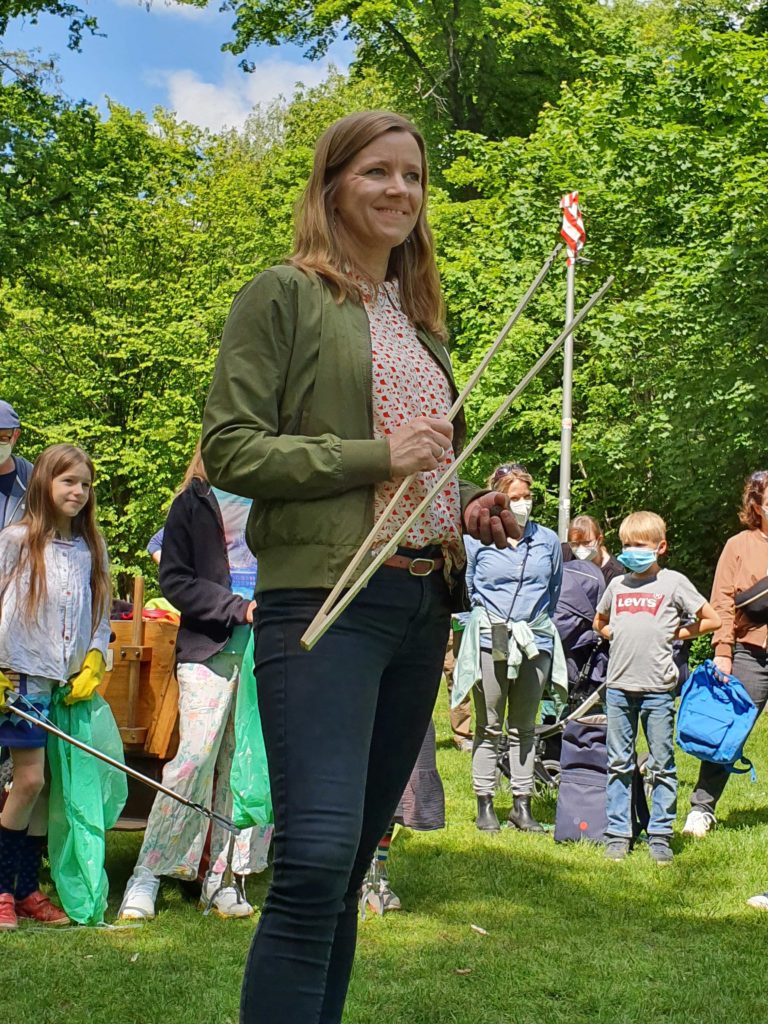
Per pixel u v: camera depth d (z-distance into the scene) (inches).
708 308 686.5
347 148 94.9
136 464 868.0
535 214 767.1
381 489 89.7
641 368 729.0
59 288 868.0
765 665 268.5
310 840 82.7
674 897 205.5
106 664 189.5
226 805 190.7
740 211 662.5
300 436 87.3
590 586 284.5
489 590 265.3
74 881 178.1
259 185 1015.0
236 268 946.1
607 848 239.8
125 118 946.1
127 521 911.7
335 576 86.8
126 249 950.4
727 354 692.1
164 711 204.4
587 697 280.4
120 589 955.3
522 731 268.7
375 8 890.1
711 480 719.1
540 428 727.7
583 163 764.0
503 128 980.6
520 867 224.2
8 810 175.8
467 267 772.6
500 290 748.0
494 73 951.0
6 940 167.6
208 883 190.1
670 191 751.7
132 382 925.2
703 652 698.2
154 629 206.7
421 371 96.1
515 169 797.2
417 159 96.6
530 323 729.6
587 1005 146.0
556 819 255.0
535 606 264.4
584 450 724.7
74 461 182.9
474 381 96.4
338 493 87.5
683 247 722.8
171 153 991.0
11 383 948.0
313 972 83.4
